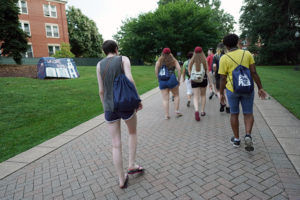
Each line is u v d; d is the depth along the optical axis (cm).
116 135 238
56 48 2931
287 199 209
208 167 281
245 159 295
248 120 306
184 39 3072
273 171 260
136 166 267
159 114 583
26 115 585
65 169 300
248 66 299
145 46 3303
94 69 1752
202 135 401
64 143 397
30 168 307
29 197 239
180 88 1089
